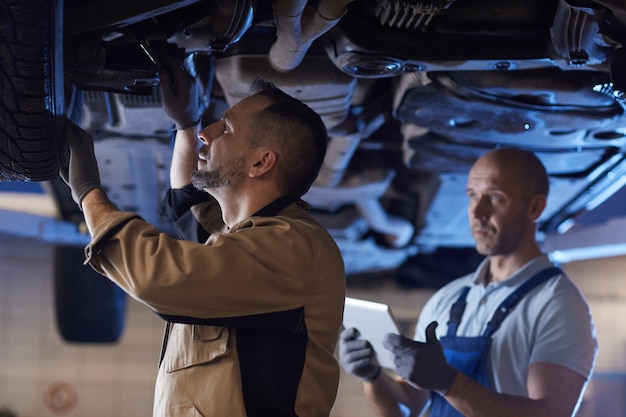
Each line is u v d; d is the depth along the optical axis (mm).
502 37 1862
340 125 2523
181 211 1865
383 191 3518
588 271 8547
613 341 8453
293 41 1839
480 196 2285
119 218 1363
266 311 1368
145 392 8164
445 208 3693
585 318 2098
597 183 3180
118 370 8172
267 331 1385
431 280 4930
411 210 3963
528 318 2125
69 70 1616
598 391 8438
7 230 4105
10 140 1480
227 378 1359
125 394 8148
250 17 1707
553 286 2141
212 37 1735
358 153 3338
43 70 1369
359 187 3402
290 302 1385
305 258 1408
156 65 1711
